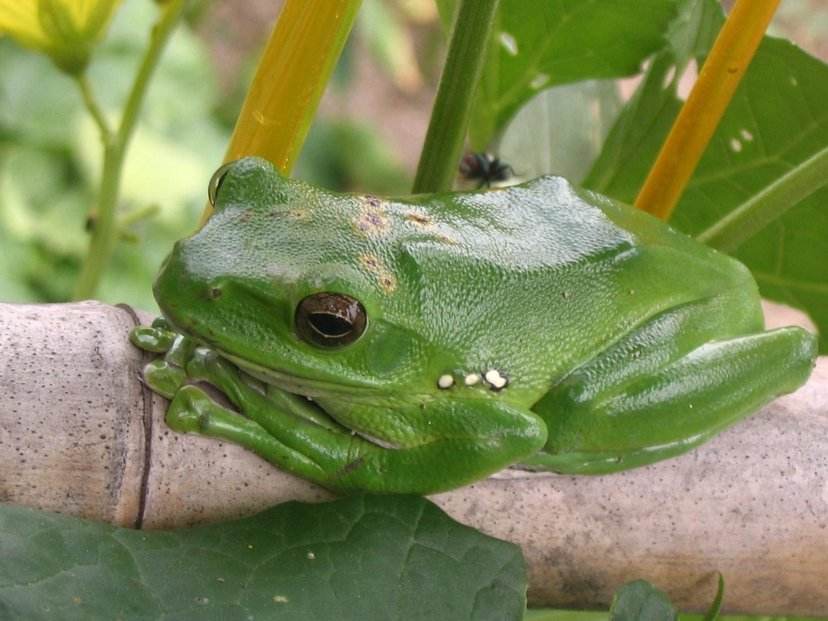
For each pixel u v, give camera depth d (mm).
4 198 899
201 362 448
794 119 502
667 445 462
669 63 502
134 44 980
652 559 458
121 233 516
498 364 467
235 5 1315
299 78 452
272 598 423
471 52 455
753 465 462
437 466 456
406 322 460
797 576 462
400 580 430
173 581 421
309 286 447
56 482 432
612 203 486
